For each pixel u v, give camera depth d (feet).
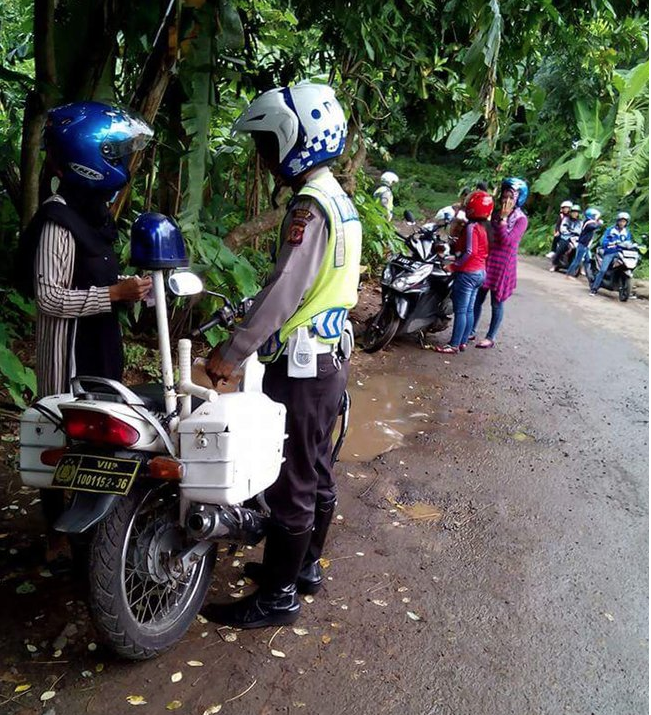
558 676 8.38
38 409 7.48
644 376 21.42
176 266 7.20
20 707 7.14
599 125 53.31
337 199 7.86
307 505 8.32
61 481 6.91
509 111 19.02
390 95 20.18
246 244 19.16
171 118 13.93
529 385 19.62
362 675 8.05
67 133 7.66
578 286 39.37
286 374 7.99
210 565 8.54
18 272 8.18
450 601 9.61
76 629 8.21
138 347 16.14
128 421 6.84
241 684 7.72
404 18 17.02
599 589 10.21
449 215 25.13
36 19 11.19
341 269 7.89
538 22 15.92
